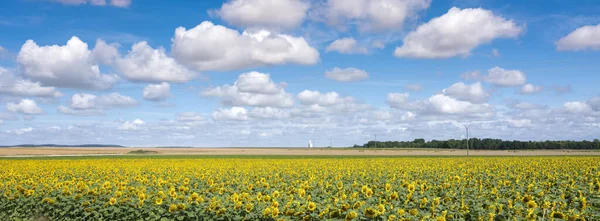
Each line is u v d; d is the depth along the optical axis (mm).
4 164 42375
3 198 20094
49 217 18750
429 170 33344
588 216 14000
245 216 14867
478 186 20938
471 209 14562
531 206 13820
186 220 16266
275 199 16250
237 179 24812
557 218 13000
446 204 15344
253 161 53719
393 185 21047
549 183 20859
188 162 50438
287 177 27750
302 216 13984
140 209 16797
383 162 50281
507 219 13648
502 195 18156
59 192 19594
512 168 34625
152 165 43125
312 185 20953
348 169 33781
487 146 194750
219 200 15750
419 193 17781
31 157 86500
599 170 31516
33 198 19609
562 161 43688
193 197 16391
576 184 20953
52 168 36062
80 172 31984
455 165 41781
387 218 13359
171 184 22156
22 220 18547
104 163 45594
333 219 13367
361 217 13312
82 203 17578
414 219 13273
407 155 100812
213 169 36188
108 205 17688
